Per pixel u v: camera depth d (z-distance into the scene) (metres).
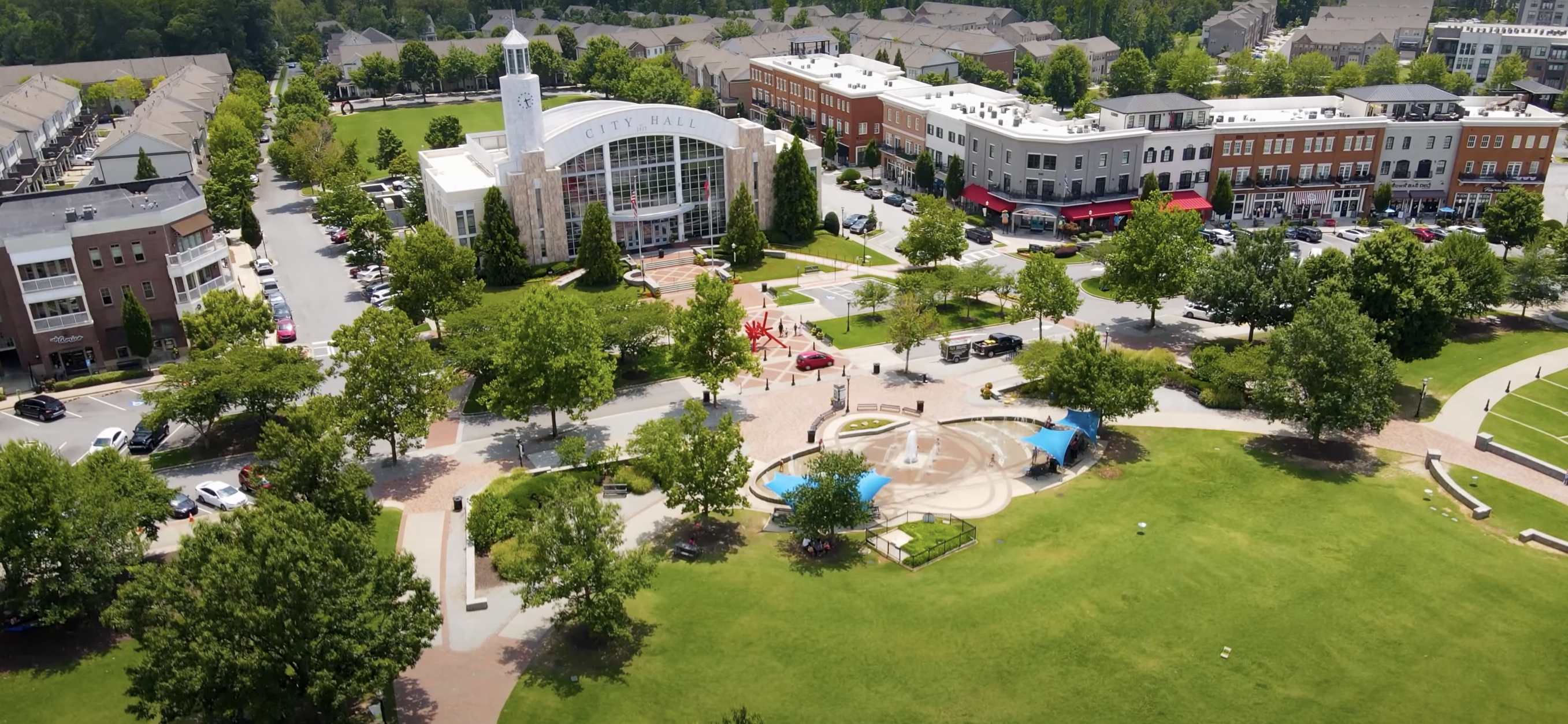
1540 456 81.06
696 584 65.19
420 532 71.62
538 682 56.25
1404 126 144.25
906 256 123.69
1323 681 54.97
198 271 102.75
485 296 111.88
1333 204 147.88
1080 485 77.88
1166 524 71.56
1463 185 145.75
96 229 95.38
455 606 63.34
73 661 57.88
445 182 125.88
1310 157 145.50
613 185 130.00
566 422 89.00
